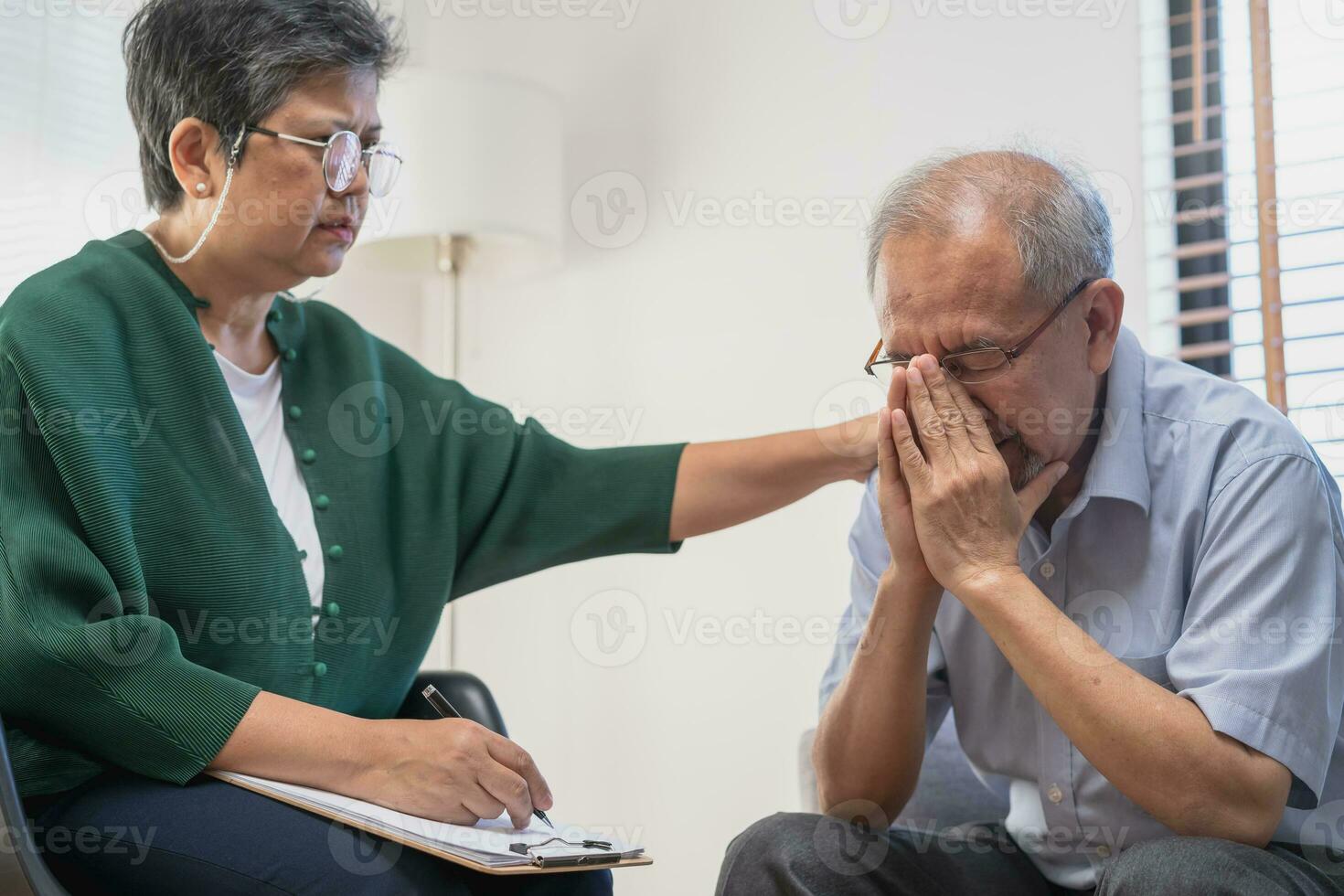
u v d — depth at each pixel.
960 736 1.44
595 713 2.67
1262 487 1.21
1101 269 1.28
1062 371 1.25
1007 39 2.32
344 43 1.36
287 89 1.33
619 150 2.75
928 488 1.25
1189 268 2.22
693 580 2.58
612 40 2.79
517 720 2.77
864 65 2.46
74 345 1.23
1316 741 1.12
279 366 1.48
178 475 1.27
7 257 2.29
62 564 1.13
